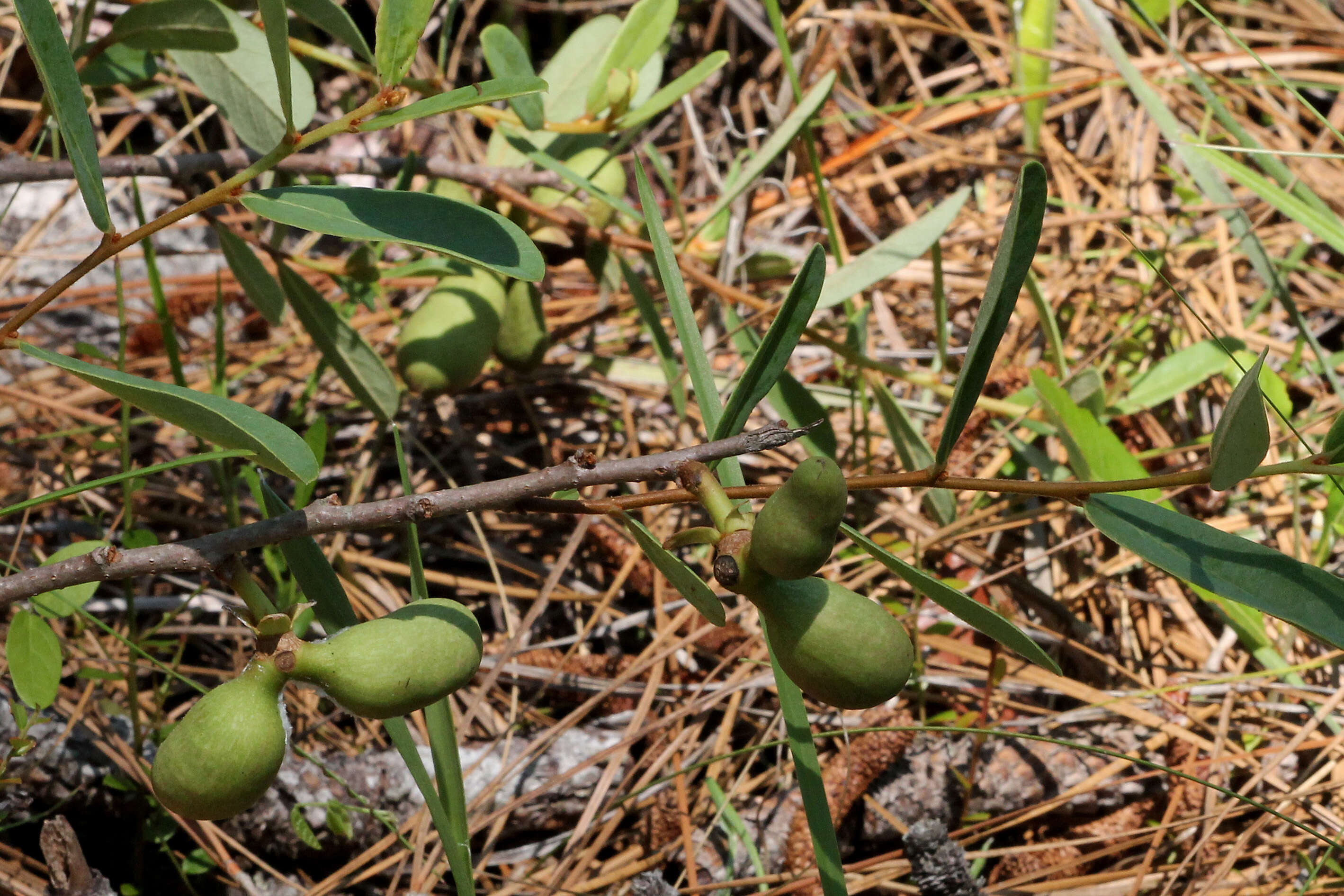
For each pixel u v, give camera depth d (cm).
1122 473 110
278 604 105
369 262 111
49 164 97
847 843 101
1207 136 163
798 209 163
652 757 102
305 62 131
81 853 91
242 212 154
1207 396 137
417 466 133
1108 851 100
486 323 108
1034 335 145
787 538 74
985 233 154
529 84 80
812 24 167
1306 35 175
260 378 140
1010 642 80
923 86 175
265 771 76
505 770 100
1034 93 158
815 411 111
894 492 127
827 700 77
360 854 99
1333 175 160
